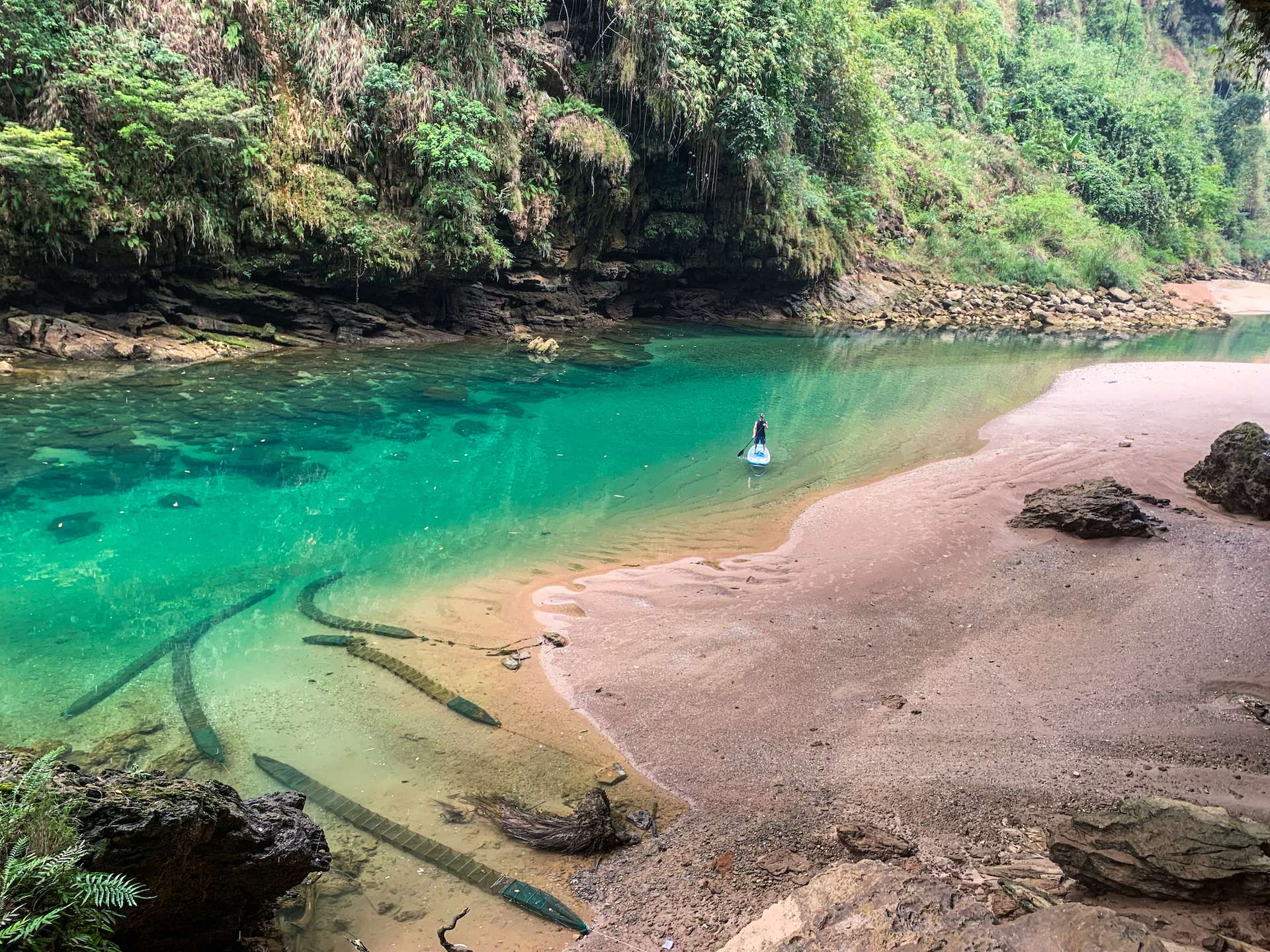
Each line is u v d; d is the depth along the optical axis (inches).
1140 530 487.2
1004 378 1052.5
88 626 358.0
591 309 1245.1
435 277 989.2
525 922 205.5
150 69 764.6
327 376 821.9
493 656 350.0
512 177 1009.5
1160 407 892.6
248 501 518.0
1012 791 250.1
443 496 553.6
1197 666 331.0
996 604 406.0
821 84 1486.2
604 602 411.2
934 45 2108.8
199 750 272.2
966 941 146.8
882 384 984.9
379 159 930.1
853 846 225.1
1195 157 2605.8
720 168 1249.4
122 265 786.8
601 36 1077.1
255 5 821.2
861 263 1669.5
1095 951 134.5
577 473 616.7
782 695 320.5
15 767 165.2
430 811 248.7
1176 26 3469.5
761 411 829.2
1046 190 2113.7
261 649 345.7
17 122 724.7
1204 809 190.2
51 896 138.4
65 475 530.3
